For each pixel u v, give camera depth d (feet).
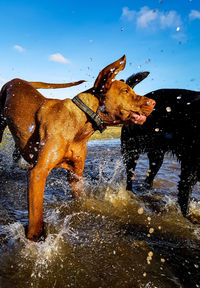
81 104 7.67
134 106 7.54
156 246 6.23
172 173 14.49
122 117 7.67
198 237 7.05
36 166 6.88
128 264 5.32
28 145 8.64
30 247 5.62
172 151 10.55
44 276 4.73
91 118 7.70
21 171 12.17
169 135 10.28
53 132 7.37
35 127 8.29
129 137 11.80
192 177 8.92
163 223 7.88
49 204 8.40
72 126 7.62
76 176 8.87
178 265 5.43
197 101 9.49
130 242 6.29
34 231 6.11
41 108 8.27
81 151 8.37
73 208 8.25
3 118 10.73
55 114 7.76
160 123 10.54
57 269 4.98
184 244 6.50
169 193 11.28
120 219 7.84
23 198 8.79
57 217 7.45
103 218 7.76
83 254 5.55
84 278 4.77
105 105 7.64
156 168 11.93
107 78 7.29
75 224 7.08
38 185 6.57
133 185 12.17
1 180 10.47
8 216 7.11
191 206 9.48
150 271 5.13
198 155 8.72
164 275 5.03
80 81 11.44
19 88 9.89
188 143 9.21
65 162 8.46
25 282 4.51
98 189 9.94
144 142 11.41
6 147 15.25
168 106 10.46
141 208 9.11
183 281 4.89
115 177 12.33
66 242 5.99
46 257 5.35
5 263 4.95
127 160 11.72
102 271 5.02
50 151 7.09
